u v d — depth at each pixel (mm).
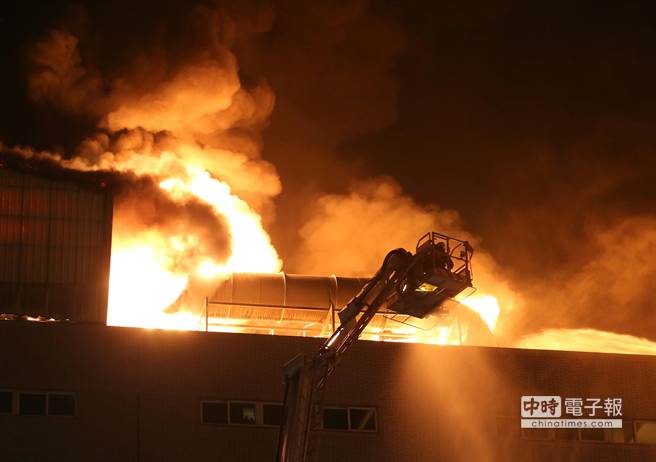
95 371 24984
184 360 25641
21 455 24078
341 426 26297
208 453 25156
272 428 25703
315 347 26453
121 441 24703
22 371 24578
